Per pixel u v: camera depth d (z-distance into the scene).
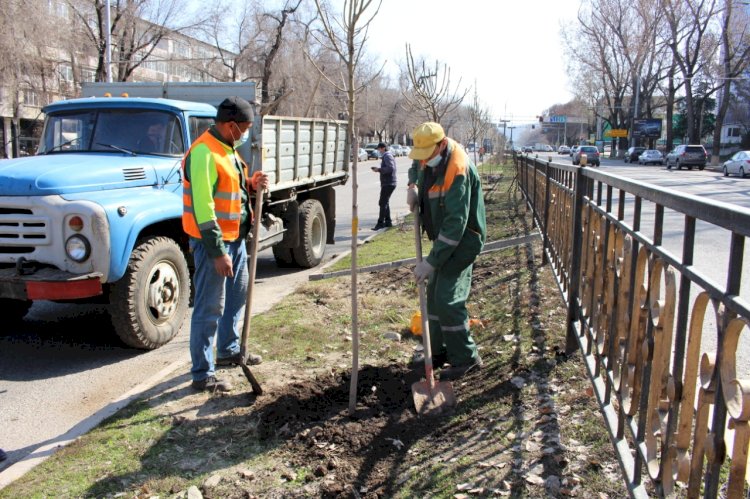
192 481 3.23
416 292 7.01
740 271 1.84
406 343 5.28
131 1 30.58
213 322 4.33
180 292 5.91
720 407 1.91
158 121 6.52
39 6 24.62
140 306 5.36
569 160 53.66
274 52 34.62
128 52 31.88
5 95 28.16
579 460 3.24
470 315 6.03
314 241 9.73
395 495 3.03
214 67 38.62
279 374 4.61
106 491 3.16
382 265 7.97
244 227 4.68
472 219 4.27
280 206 8.69
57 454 3.54
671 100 52.84
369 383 4.36
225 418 3.91
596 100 74.31
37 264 5.10
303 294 6.99
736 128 72.50
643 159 51.00
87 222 4.98
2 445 3.83
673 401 2.26
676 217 12.37
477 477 3.14
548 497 2.95
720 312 1.91
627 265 3.16
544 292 6.59
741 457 1.77
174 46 42.62
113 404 4.22
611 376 3.39
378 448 3.48
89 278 4.95
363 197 22.20
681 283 2.25
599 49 58.06
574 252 4.61
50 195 5.04
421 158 3.96
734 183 25.36
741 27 44.94
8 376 4.99
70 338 5.98
